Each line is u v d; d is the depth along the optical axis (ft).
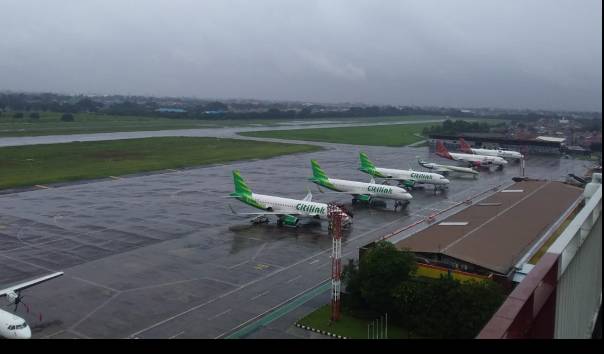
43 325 196.95
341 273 232.73
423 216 400.88
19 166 570.05
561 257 70.64
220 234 330.95
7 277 244.63
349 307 220.02
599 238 115.55
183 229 340.18
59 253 282.77
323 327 202.08
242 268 268.41
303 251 299.38
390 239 271.28
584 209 98.63
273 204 362.94
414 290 196.85
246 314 213.25
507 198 378.12
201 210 395.75
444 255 236.22
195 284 244.42
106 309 213.25
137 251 290.76
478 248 248.52
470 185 564.71
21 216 360.69
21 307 212.64
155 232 330.54
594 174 148.46
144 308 215.51
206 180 529.45
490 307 181.06
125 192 456.45
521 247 253.24
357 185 448.65
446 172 655.76
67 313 208.33
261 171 602.44
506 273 221.66
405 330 200.34
